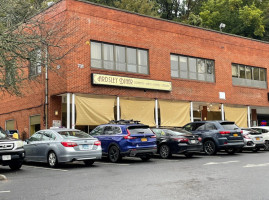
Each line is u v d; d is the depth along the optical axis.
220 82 27.44
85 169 12.69
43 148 13.86
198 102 26.53
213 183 8.81
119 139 14.87
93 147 13.55
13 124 24.53
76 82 19.88
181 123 24.72
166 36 24.52
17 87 15.63
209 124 18.53
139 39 23.05
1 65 14.48
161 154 16.89
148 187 8.39
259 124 37.25
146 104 23.19
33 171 12.40
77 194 7.73
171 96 24.23
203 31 26.81
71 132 13.98
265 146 21.69
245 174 10.33
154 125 23.36
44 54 15.67
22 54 14.75
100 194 7.67
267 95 30.95
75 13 20.19
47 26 19.38
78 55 20.08
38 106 21.64
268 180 9.15
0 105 26.20
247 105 29.23
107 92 21.08
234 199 6.93
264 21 48.50
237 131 18.23
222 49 27.94
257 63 30.41
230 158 16.17
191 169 11.84
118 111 21.62
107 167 13.27
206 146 18.34
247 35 48.44
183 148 16.22
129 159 16.88
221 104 27.52
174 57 24.98
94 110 20.83
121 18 22.31
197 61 26.38
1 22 15.08
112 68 21.69
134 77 22.36
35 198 7.41
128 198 7.18
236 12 48.22
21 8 15.64
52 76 20.62
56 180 9.94
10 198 7.48
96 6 21.19
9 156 12.12
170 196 7.30
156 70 23.66
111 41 21.67
